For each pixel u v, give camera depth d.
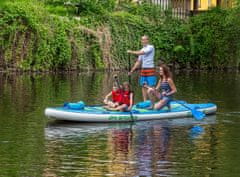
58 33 51.88
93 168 17.84
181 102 28.73
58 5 56.12
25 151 19.81
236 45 61.84
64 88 37.59
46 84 39.91
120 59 55.19
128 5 60.09
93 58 53.88
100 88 38.00
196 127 24.72
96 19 54.88
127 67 55.41
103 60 54.09
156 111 26.84
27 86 38.31
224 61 61.84
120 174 17.22
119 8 59.72
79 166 18.03
